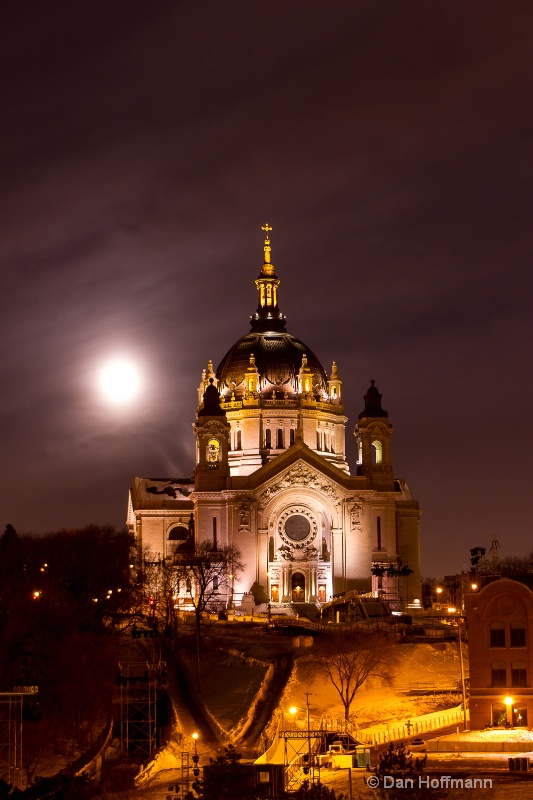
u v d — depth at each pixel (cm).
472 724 16275
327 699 18600
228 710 18450
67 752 17312
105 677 19100
